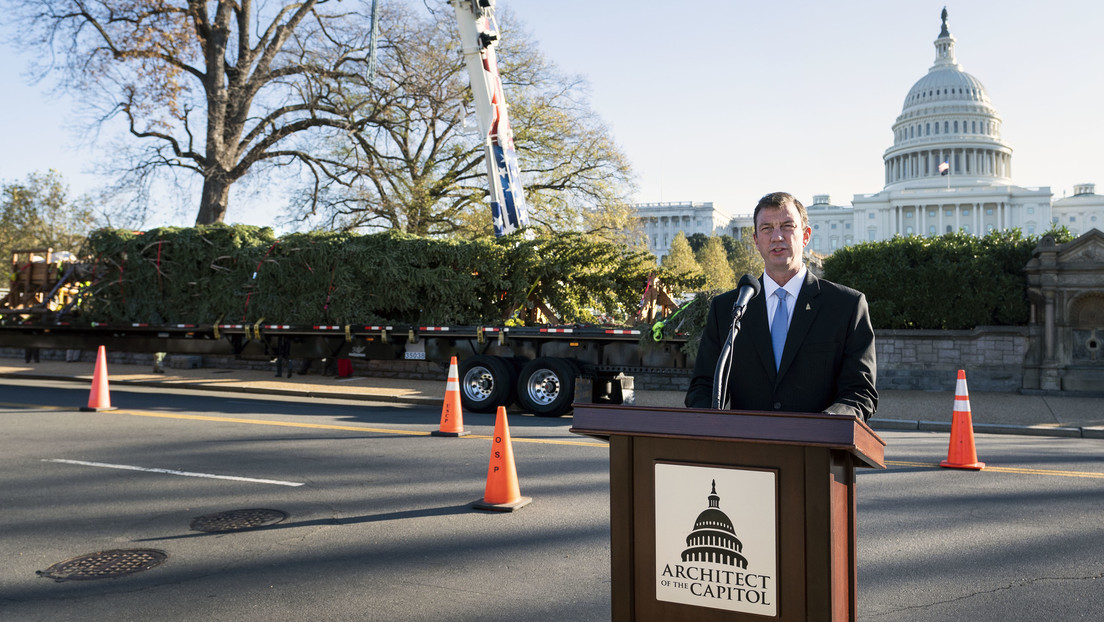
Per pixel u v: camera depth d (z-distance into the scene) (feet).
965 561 15.87
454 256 46.88
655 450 7.29
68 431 32.45
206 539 17.52
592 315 47.96
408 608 13.51
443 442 30.17
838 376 8.99
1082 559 15.98
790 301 9.34
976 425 35.76
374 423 35.50
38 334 56.29
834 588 6.81
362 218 82.58
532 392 39.70
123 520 19.04
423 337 44.34
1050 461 27.12
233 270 51.24
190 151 80.59
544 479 23.58
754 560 6.89
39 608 13.58
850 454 7.18
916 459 27.25
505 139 51.90
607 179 89.92
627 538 7.40
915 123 411.54
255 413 38.73
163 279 53.47
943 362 46.32
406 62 78.38
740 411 6.88
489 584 14.65
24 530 18.24
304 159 81.82
